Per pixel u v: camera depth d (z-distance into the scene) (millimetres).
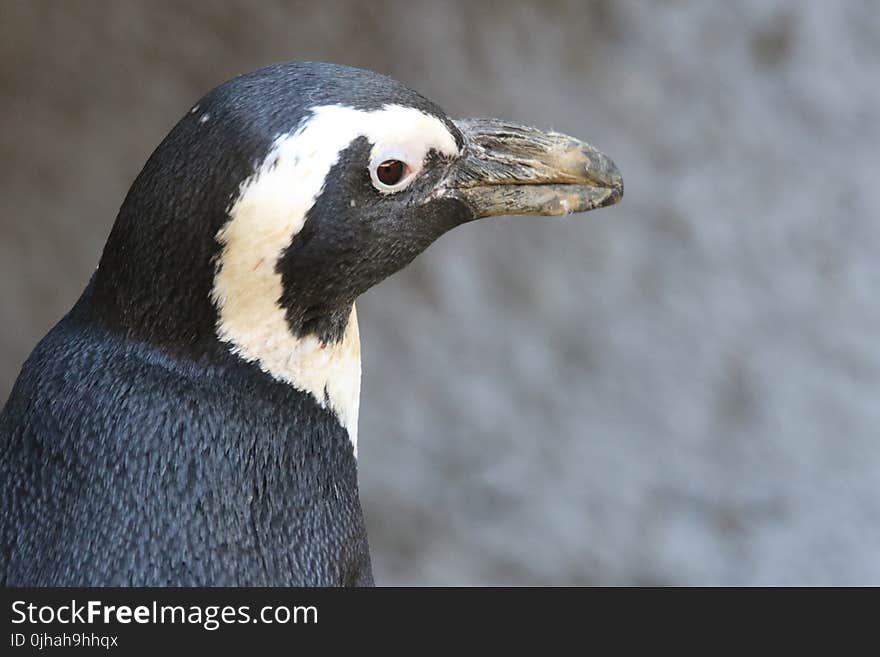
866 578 11109
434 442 11492
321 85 4355
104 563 4059
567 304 11945
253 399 4410
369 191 4438
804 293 12070
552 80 12180
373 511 11250
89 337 4371
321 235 4328
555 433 11602
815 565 11195
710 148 12367
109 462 4164
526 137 5074
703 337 11930
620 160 12188
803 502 11438
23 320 11445
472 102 11914
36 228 11578
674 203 12219
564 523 11320
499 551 11195
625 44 12469
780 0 12812
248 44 11766
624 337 11891
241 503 4293
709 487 11516
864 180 12398
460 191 4895
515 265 11992
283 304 4387
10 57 11625
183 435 4250
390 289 11820
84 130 11680
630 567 11211
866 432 11656
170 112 11711
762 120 12508
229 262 4238
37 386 4312
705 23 12664
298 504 4465
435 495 11336
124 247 4277
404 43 11930
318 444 4590
